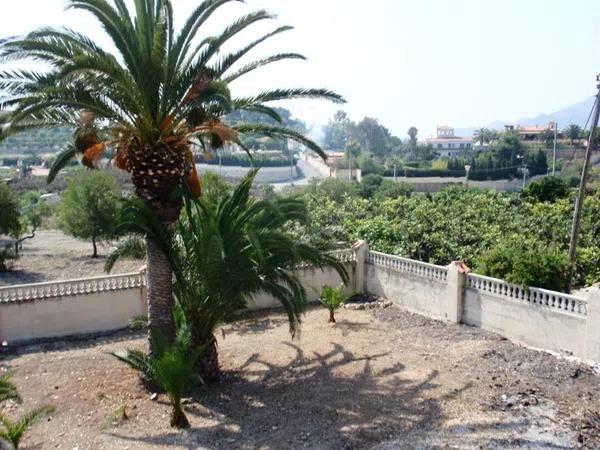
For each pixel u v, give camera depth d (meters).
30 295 13.36
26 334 13.34
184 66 10.07
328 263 11.64
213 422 8.93
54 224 41.69
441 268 14.52
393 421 8.76
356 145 110.06
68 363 11.71
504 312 12.85
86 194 25.73
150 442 8.23
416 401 9.51
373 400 9.63
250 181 10.97
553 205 25.70
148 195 10.10
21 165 79.94
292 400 9.77
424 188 72.81
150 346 10.40
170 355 8.67
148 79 9.45
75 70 8.32
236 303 10.90
